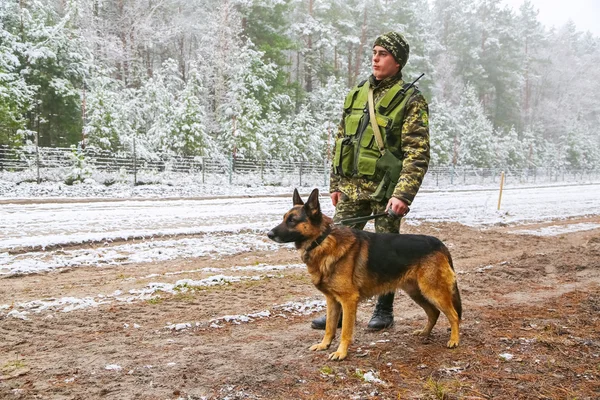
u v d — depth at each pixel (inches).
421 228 479.8
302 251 158.4
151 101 1072.8
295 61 2012.8
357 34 1845.5
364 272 155.9
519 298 233.0
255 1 1448.1
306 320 197.8
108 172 816.3
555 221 587.8
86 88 964.6
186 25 1457.9
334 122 1384.1
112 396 123.8
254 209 577.3
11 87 778.2
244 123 1048.8
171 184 824.9
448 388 128.0
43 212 476.7
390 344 165.2
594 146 2476.6
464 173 1546.5
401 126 169.8
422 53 1988.2
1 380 133.6
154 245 350.9
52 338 170.1
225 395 124.3
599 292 243.4
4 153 738.8
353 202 180.2
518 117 2600.9
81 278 258.8
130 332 178.1
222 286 249.4
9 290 230.8
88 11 1202.6
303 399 122.3
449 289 161.5
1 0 893.2
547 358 149.6
